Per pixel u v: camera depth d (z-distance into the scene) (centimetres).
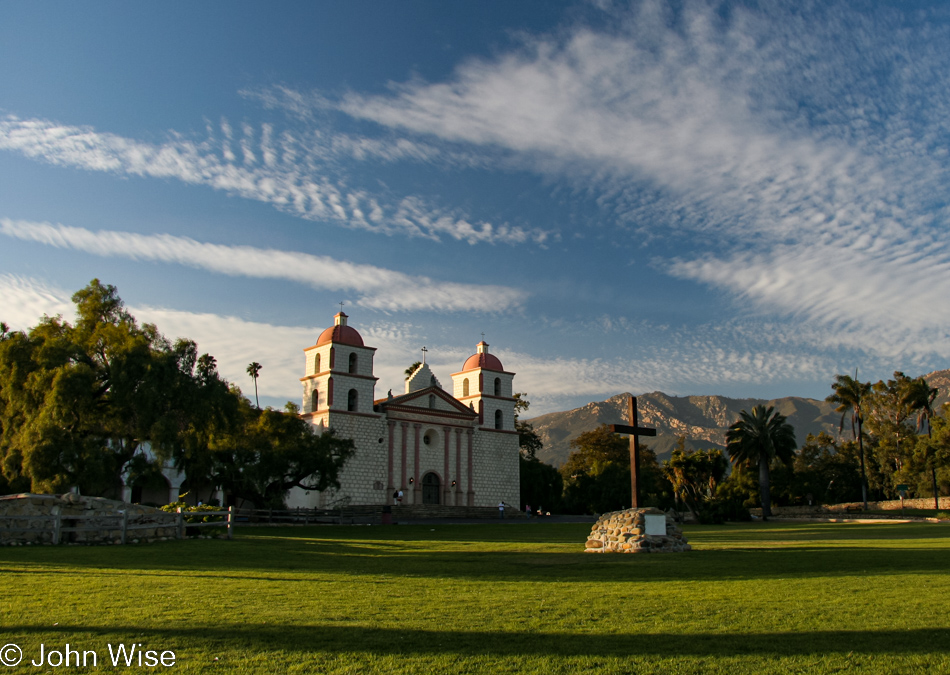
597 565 1839
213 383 4372
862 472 8250
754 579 1517
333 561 1922
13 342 3969
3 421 4028
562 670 801
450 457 7725
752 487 8831
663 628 1001
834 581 1462
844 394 8912
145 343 4044
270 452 5325
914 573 1577
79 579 1404
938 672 796
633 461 2478
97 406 4003
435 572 1664
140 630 952
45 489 3625
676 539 2319
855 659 845
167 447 3888
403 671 790
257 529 4044
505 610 1123
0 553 1886
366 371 7288
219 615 1052
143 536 2367
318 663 814
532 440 10669
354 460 6956
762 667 816
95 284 4262
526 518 7438
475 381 8344
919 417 8831
